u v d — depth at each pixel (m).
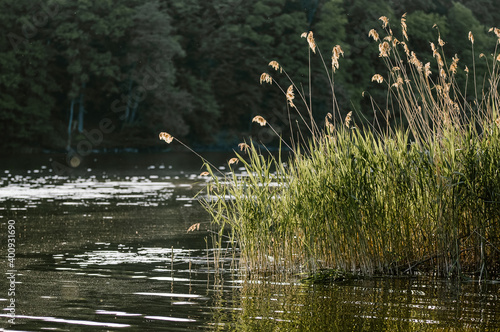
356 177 8.41
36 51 54.66
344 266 8.39
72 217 14.10
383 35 61.50
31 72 55.44
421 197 8.55
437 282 7.88
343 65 59.97
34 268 8.70
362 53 62.28
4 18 54.56
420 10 67.50
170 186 22.95
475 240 8.32
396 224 8.47
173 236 11.52
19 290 7.45
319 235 8.44
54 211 15.19
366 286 7.68
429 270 8.45
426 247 8.53
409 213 8.54
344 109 57.47
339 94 57.59
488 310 6.61
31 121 55.06
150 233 11.85
